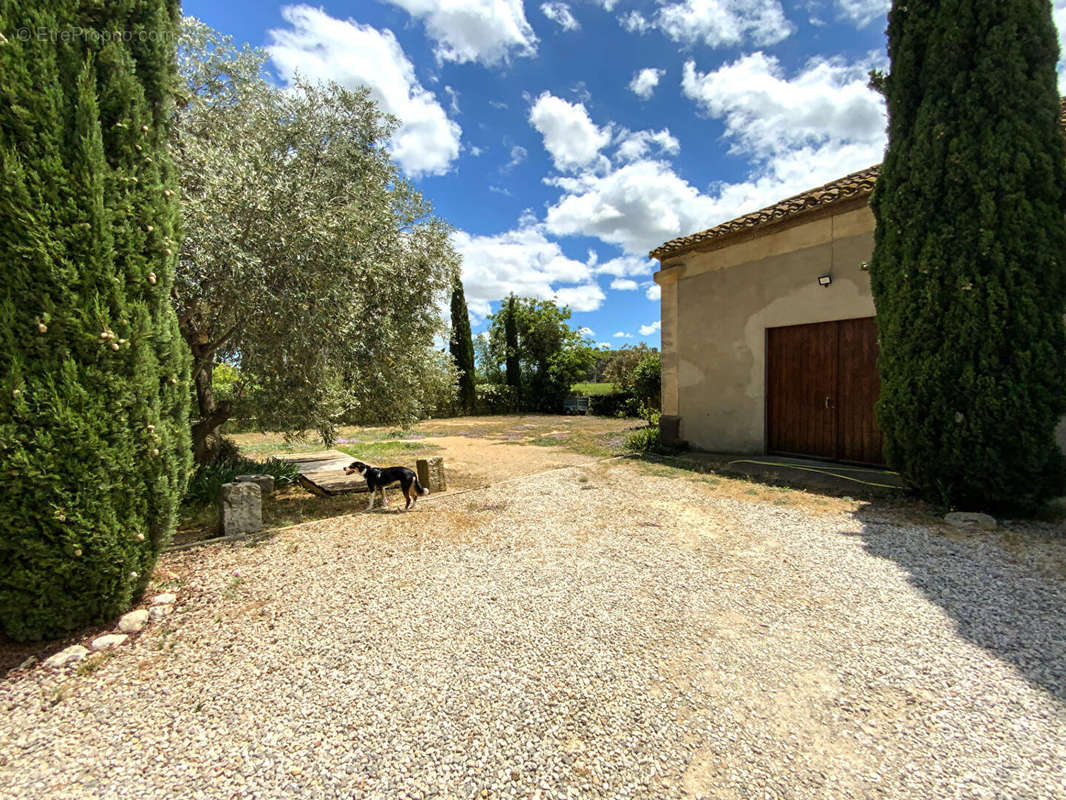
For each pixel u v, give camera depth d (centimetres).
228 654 249
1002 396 410
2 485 236
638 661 235
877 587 307
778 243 724
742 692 210
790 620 271
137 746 185
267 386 555
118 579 275
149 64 291
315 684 223
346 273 509
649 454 856
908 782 160
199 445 699
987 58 412
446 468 831
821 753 174
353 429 1578
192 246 400
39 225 235
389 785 164
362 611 294
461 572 352
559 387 2436
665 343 912
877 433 628
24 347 237
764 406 755
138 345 274
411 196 722
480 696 211
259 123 504
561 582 330
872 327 631
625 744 181
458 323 2203
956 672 219
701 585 320
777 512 481
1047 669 218
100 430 258
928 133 445
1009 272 405
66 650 250
